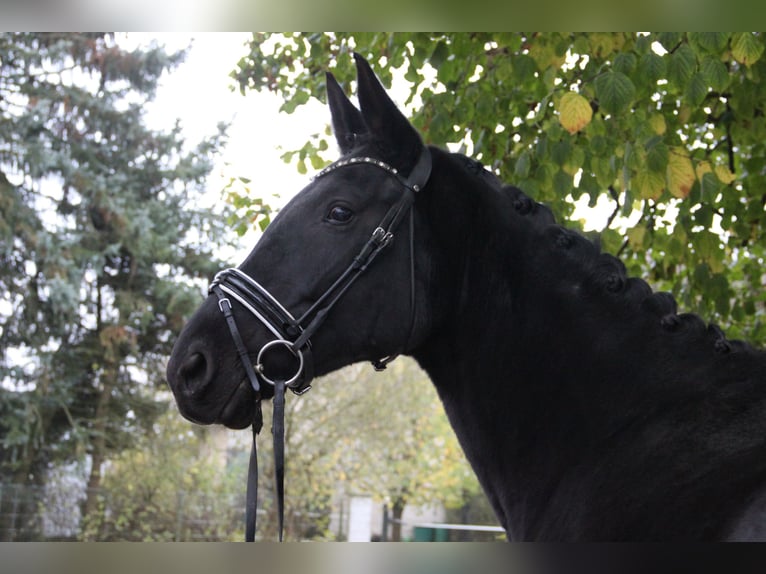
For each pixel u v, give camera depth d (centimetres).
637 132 338
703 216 374
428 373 241
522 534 219
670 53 329
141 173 1755
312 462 1620
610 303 220
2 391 1542
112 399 1656
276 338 217
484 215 231
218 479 1650
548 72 363
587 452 211
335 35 457
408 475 1733
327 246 222
